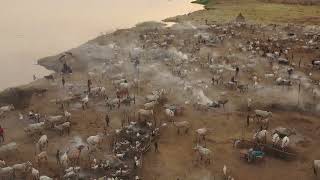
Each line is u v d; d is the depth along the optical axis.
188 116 130.00
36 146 112.75
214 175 104.06
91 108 132.75
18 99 137.88
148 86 147.25
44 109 132.00
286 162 110.00
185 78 153.38
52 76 152.12
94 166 104.56
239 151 113.50
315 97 140.75
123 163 106.88
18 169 102.88
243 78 154.50
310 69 162.12
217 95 142.50
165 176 103.31
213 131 122.69
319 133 122.31
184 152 113.25
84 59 168.62
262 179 103.38
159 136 119.69
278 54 171.50
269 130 122.44
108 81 151.12
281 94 143.00
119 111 131.12
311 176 104.88
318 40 190.12
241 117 130.25
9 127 122.19
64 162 104.56
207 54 174.12
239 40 190.12
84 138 116.88
